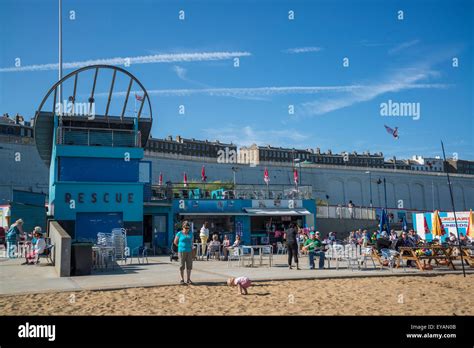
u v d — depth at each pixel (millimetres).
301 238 29641
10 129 92188
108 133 28406
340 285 13500
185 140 133125
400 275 15930
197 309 9875
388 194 90750
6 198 62562
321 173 85500
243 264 19203
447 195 97312
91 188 27188
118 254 20484
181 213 32281
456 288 13062
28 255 18672
